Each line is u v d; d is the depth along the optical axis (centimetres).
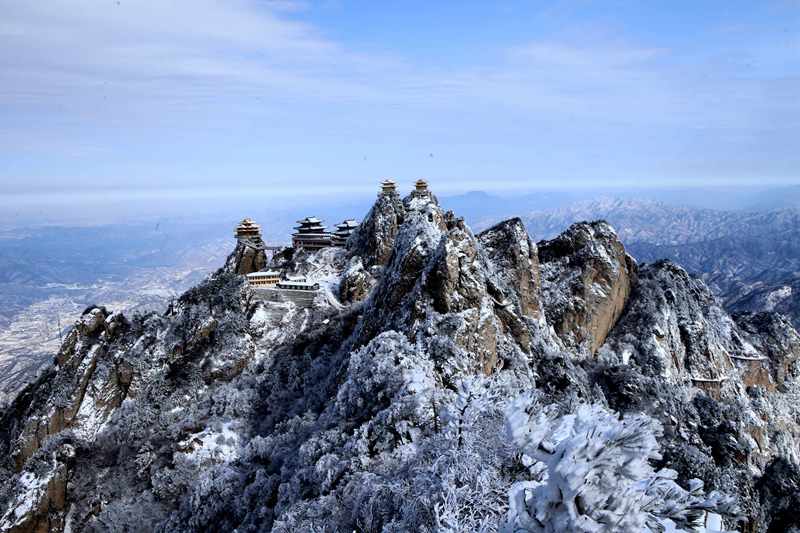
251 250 18262
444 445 4628
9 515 10081
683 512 2642
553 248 15062
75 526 10219
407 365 8100
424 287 9619
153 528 9312
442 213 15325
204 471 9631
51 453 11025
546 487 2356
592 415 2525
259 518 7281
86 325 13312
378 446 6675
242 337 13275
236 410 11506
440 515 3856
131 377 12569
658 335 14050
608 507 2275
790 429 15162
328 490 6394
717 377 14425
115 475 10844
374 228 16425
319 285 15388
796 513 9831
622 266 15000
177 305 14200
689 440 10706
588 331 13600
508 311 10256
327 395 10106
